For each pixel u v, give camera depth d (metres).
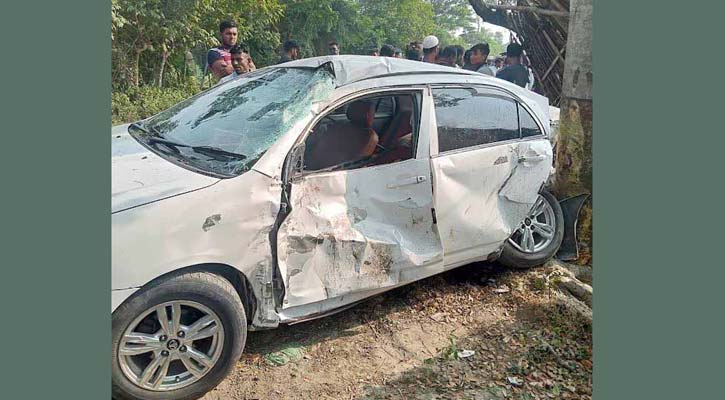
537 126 3.98
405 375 3.11
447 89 3.56
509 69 6.30
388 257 3.26
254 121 3.10
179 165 2.89
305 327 3.48
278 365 3.11
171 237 2.56
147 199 2.56
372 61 3.37
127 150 3.09
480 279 4.13
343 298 3.20
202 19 7.88
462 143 3.56
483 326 3.62
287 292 2.94
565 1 6.33
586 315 3.70
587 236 4.41
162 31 7.09
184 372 2.75
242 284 2.87
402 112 3.38
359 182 3.15
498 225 3.75
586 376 3.21
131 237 2.49
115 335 2.49
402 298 3.83
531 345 3.46
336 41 9.62
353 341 3.37
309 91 3.12
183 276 2.62
